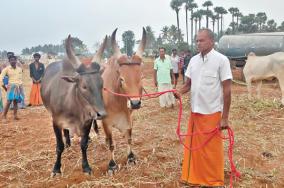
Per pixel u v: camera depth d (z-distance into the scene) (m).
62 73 6.00
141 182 5.65
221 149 5.17
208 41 4.93
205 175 5.21
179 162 6.45
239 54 18.97
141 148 7.32
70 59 5.64
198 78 5.08
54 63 7.16
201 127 5.15
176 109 11.62
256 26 61.34
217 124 5.10
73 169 6.32
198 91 5.09
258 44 18.31
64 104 5.77
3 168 6.48
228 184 5.51
